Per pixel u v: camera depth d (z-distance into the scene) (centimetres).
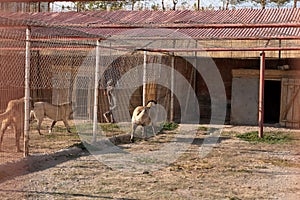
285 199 682
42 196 659
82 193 686
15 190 689
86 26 1106
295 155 1117
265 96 2166
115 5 2062
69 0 495
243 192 725
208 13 1686
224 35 1420
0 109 1289
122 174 844
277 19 1514
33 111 1302
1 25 840
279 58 1838
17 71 1348
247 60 1959
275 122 1962
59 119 1337
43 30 1039
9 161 866
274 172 901
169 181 795
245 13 1681
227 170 910
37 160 926
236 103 1853
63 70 1633
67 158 987
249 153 1135
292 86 1753
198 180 810
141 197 673
